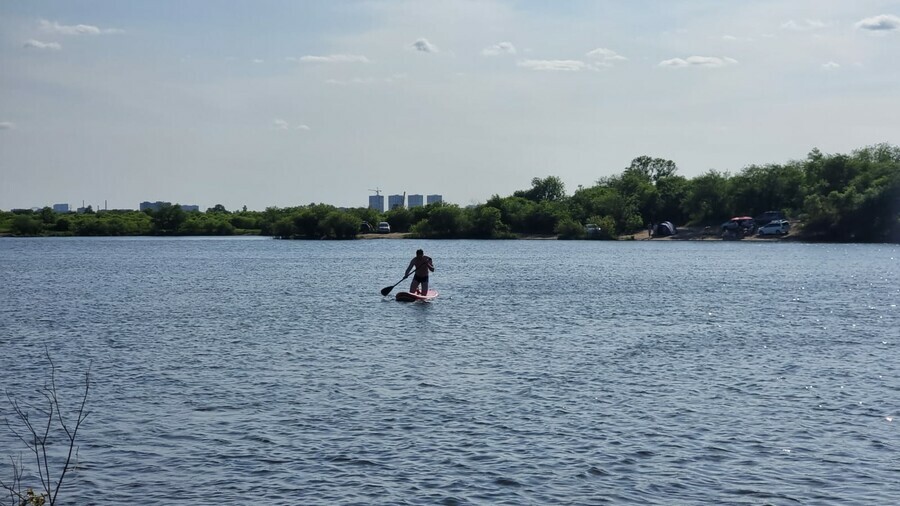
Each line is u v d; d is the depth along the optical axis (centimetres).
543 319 3834
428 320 3797
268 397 2145
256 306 4478
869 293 5219
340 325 3616
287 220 18988
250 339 3181
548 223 17725
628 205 17388
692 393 2189
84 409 2017
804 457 1647
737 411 1995
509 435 1794
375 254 11431
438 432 1817
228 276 7081
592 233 16750
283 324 3659
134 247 14638
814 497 1442
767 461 1623
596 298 4919
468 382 2333
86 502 1434
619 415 1956
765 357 2750
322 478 1535
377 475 1549
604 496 1447
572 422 1894
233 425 1873
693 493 1460
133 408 2030
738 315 4003
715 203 16275
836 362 2650
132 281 6519
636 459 1634
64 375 2442
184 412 1989
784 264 8419
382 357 2758
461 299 4862
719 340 3147
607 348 2945
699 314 4053
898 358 2723
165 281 6494
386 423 1888
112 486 1503
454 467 1590
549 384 2305
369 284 6119
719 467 1590
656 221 17438
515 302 4675
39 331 3425
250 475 1552
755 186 15812
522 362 2656
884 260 8994
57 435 1803
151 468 1592
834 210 13750
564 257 10238
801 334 3316
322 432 1817
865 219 13488
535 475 1545
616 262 9031
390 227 19638
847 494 1456
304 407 2038
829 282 6125
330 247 14262
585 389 2239
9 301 4806
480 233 17925
